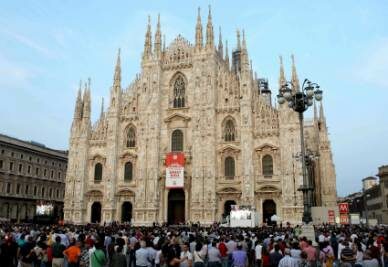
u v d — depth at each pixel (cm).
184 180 8269
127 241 3106
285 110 7775
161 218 8344
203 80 8531
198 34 8812
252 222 6831
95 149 9119
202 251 2317
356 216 9431
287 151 7594
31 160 11869
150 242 2406
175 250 2152
